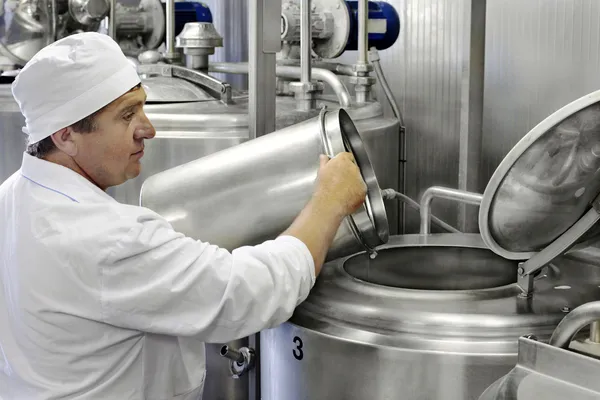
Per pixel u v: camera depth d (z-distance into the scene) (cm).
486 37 216
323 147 130
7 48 222
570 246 129
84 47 106
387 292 134
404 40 239
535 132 106
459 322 121
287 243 114
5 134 197
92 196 108
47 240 105
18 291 106
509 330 121
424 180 243
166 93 198
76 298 105
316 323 131
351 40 231
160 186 139
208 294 107
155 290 105
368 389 123
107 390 111
